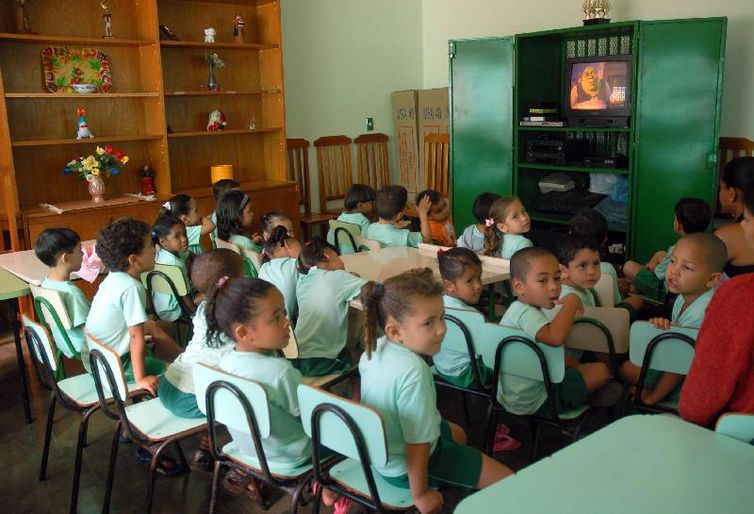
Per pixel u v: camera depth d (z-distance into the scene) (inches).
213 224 169.9
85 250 137.8
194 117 237.3
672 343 81.0
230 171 237.1
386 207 162.4
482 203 154.9
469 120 233.3
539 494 46.2
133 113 223.8
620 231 205.9
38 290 110.5
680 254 89.2
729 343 54.5
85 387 101.6
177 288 129.6
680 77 188.5
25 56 202.2
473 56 227.9
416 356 67.6
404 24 285.3
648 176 196.2
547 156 218.1
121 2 215.6
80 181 216.7
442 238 175.3
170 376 89.9
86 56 211.9
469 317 90.5
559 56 234.2
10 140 186.2
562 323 84.8
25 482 106.6
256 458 77.0
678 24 186.1
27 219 187.3
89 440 119.9
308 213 259.8
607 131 206.1
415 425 65.7
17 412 131.3
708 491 46.1
